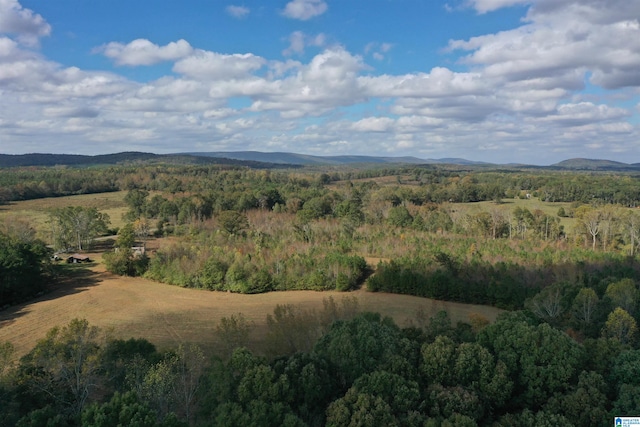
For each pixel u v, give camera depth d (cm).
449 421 2980
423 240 11138
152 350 4172
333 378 3641
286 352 4438
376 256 10544
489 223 12850
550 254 9431
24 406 3338
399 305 7612
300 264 9031
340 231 11919
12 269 7488
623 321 4700
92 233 11769
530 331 3816
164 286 8988
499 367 3566
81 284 8888
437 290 7988
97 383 3756
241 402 3150
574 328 5181
